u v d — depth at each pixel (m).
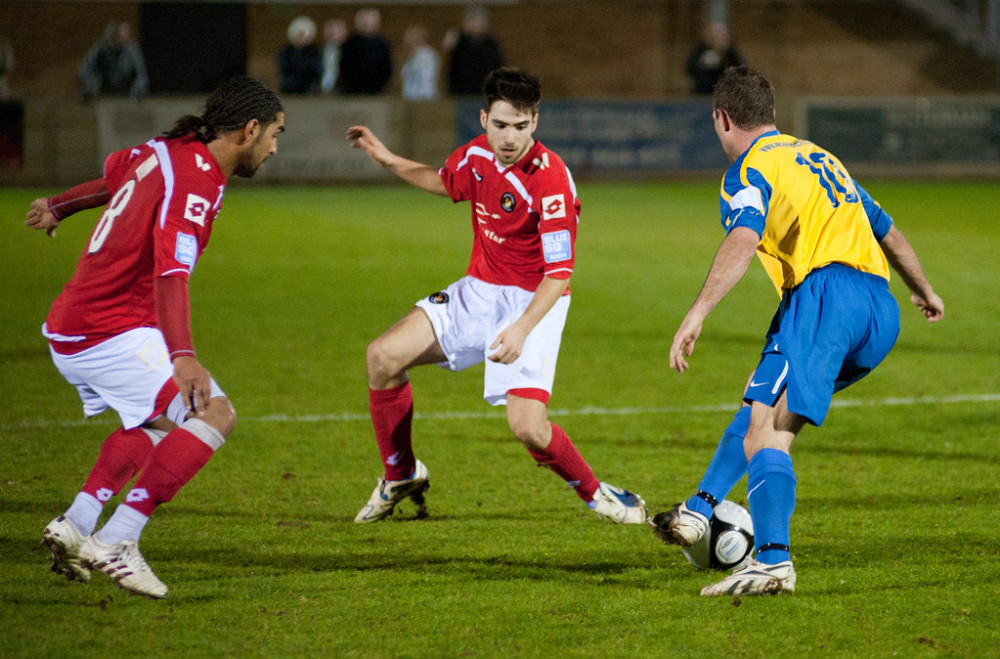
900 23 94.44
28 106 63.62
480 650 11.02
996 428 20.86
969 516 15.66
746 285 38.22
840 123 70.38
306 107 67.19
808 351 12.46
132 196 12.16
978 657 10.91
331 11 90.12
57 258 40.75
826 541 14.59
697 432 20.78
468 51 67.88
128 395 12.61
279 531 14.92
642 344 28.84
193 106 65.00
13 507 15.53
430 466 18.39
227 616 11.80
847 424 21.20
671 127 69.94
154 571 13.19
